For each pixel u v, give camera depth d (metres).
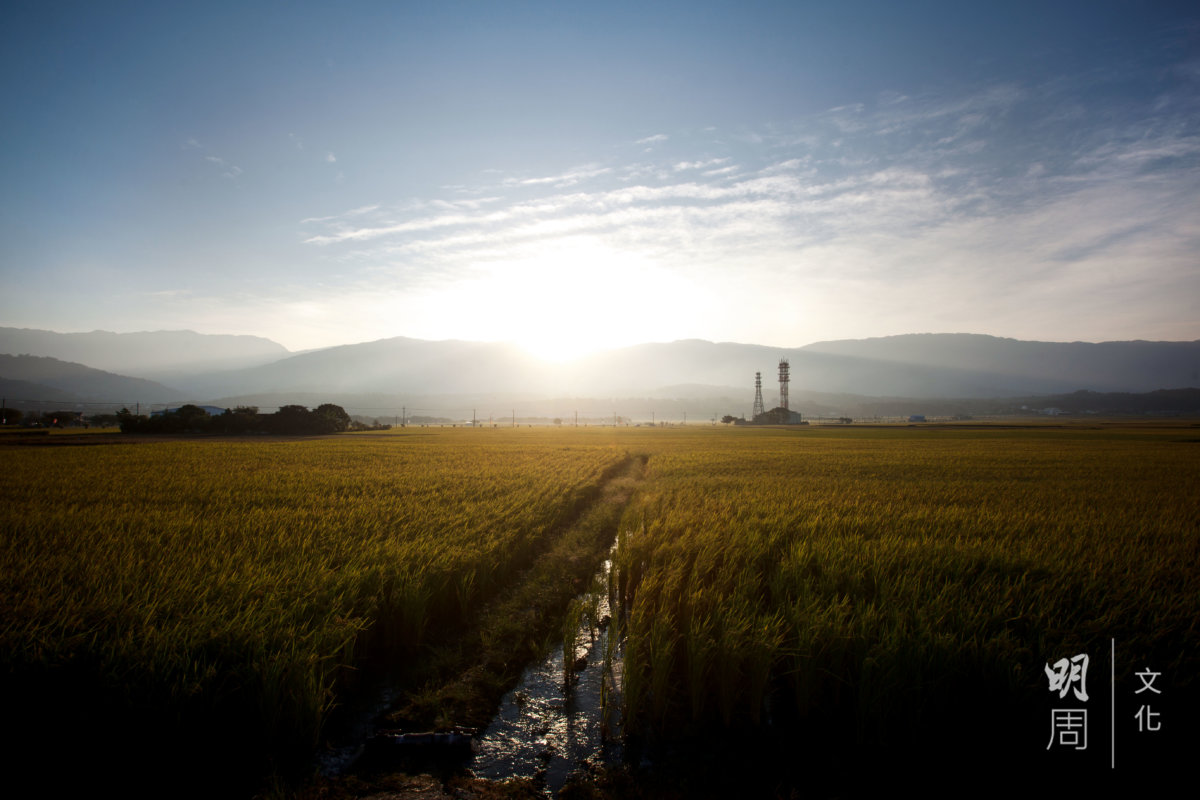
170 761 4.80
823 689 6.05
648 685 6.09
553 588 9.58
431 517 12.34
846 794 4.67
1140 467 26.81
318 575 7.68
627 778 4.87
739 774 4.93
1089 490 18.20
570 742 5.41
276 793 4.47
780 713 5.88
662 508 14.91
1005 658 5.46
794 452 38.22
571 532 13.77
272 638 5.66
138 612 6.10
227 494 15.34
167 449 34.66
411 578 7.62
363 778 4.79
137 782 4.55
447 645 7.34
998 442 53.19
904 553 9.23
